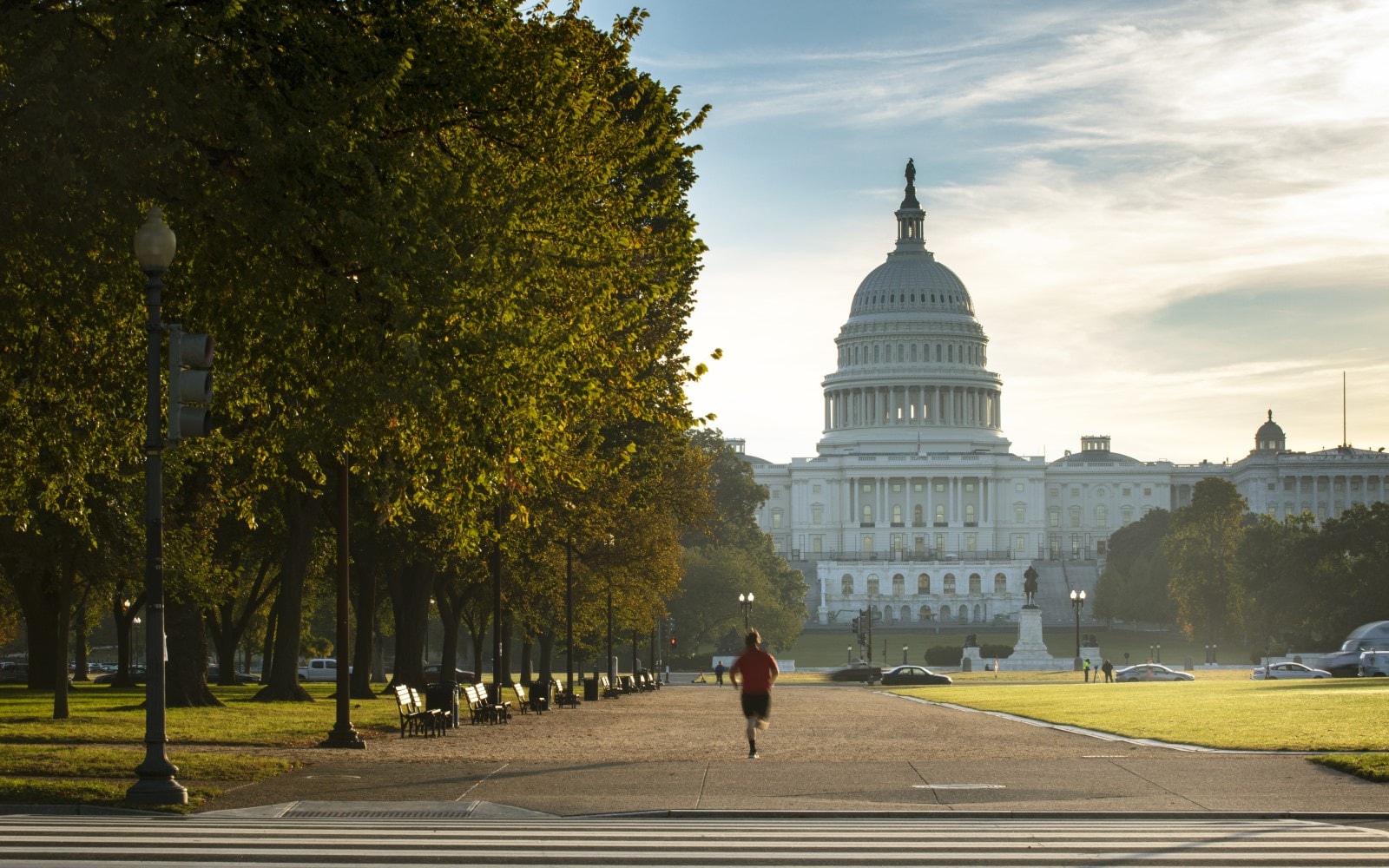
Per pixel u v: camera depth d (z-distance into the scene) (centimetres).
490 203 2756
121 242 2575
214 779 2556
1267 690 6725
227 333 2805
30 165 2442
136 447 3381
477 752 3450
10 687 7825
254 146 2452
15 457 3203
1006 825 2038
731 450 18725
